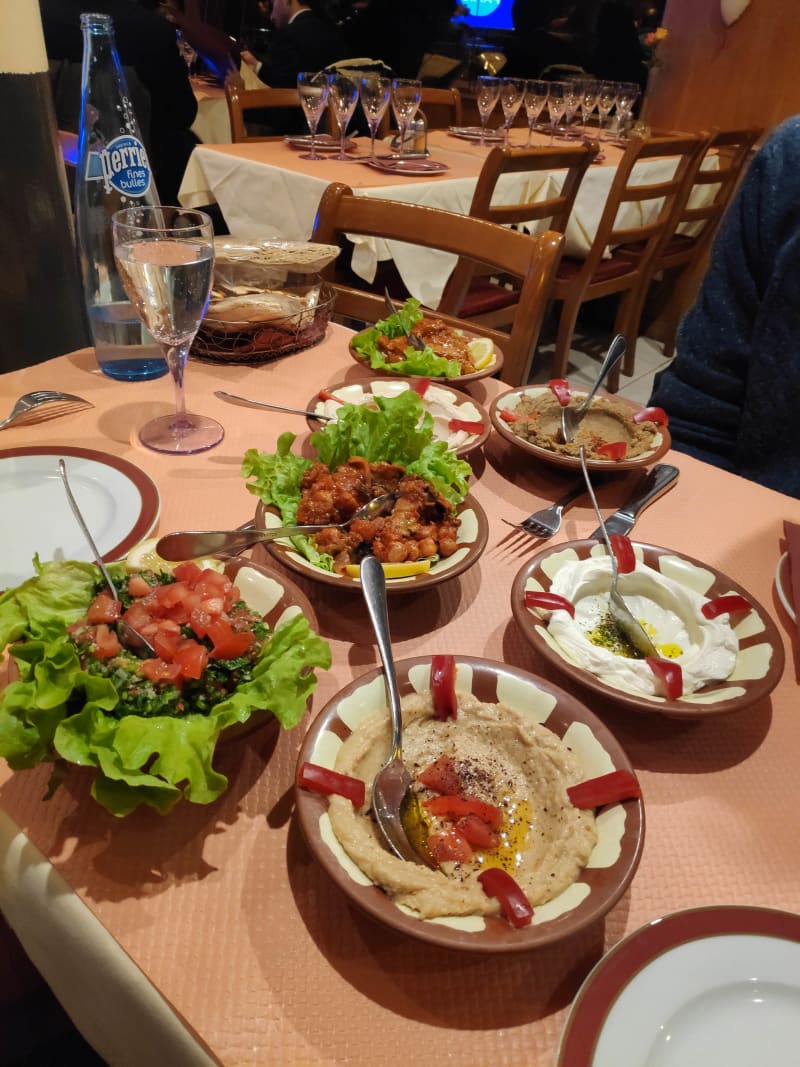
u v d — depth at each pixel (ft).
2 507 2.57
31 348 6.59
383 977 1.43
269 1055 1.30
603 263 11.36
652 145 9.29
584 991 1.31
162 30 9.49
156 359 3.88
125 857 1.61
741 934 1.42
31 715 1.56
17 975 2.90
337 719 1.76
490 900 1.42
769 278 4.71
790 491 4.61
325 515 2.56
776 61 12.29
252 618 1.94
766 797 1.90
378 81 9.23
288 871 1.61
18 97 5.61
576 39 15.14
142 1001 1.40
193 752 1.55
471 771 1.79
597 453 3.24
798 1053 1.27
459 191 8.43
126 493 2.68
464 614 2.47
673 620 2.37
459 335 4.23
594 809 1.64
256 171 8.29
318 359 4.16
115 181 3.68
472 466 3.35
